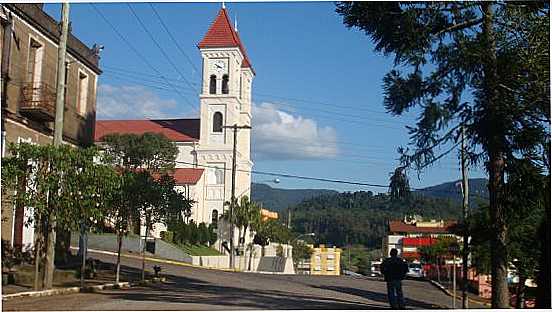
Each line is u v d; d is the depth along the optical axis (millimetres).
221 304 16703
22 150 16875
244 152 76812
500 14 13703
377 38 13977
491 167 14320
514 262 20797
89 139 30094
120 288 21688
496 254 15438
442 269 45656
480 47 13164
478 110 13414
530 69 13336
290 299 19938
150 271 30406
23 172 16859
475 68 13266
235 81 72688
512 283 25547
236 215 63250
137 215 23109
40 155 16891
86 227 18766
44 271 18500
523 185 14211
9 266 20844
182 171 68812
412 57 13547
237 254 61531
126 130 75438
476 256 22250
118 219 22188
